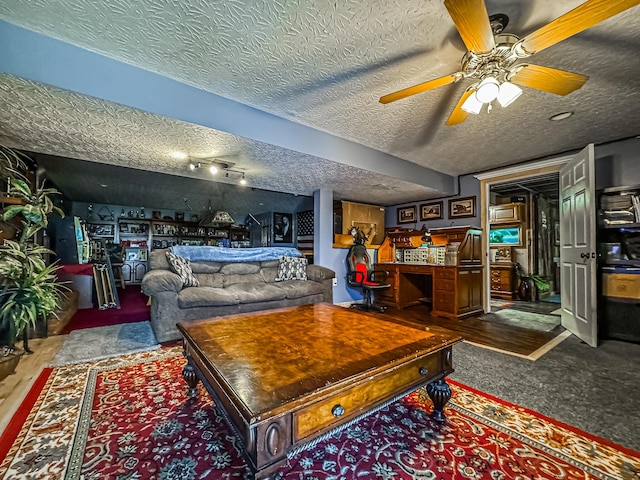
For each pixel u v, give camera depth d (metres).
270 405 0.88
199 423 1.48
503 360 2.38
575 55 1.72
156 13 1.40
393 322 1.85
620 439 1.36
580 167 2.99
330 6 1.36
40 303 2.18
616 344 2.80
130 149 2.62
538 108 2.37
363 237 4.90
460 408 1.64
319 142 2.83
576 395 1.79
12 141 2.42
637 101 2.25
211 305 2.99
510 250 5.99
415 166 3.99
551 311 4.45
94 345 2.70
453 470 1.16
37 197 2.35
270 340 1.48
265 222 8.07
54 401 1.67
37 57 1.55
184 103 2.02
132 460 1.21
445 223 4.86
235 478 1.12
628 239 2.96
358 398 1.12
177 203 7.49
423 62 1.79
